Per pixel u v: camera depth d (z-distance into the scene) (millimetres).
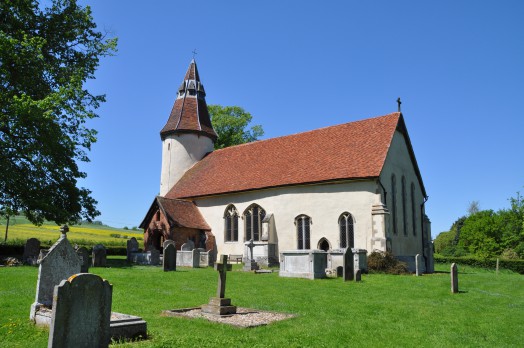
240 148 42281
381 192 28625
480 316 12391
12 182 25062
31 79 26906
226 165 40906
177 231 35531
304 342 8727
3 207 27078
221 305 11961
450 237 90188
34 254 28734
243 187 35656
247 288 17453
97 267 26266
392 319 11562
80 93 28219
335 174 30547
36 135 25859
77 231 68750
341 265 25609
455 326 10859
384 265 25953
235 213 36406
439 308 13562
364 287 18547
